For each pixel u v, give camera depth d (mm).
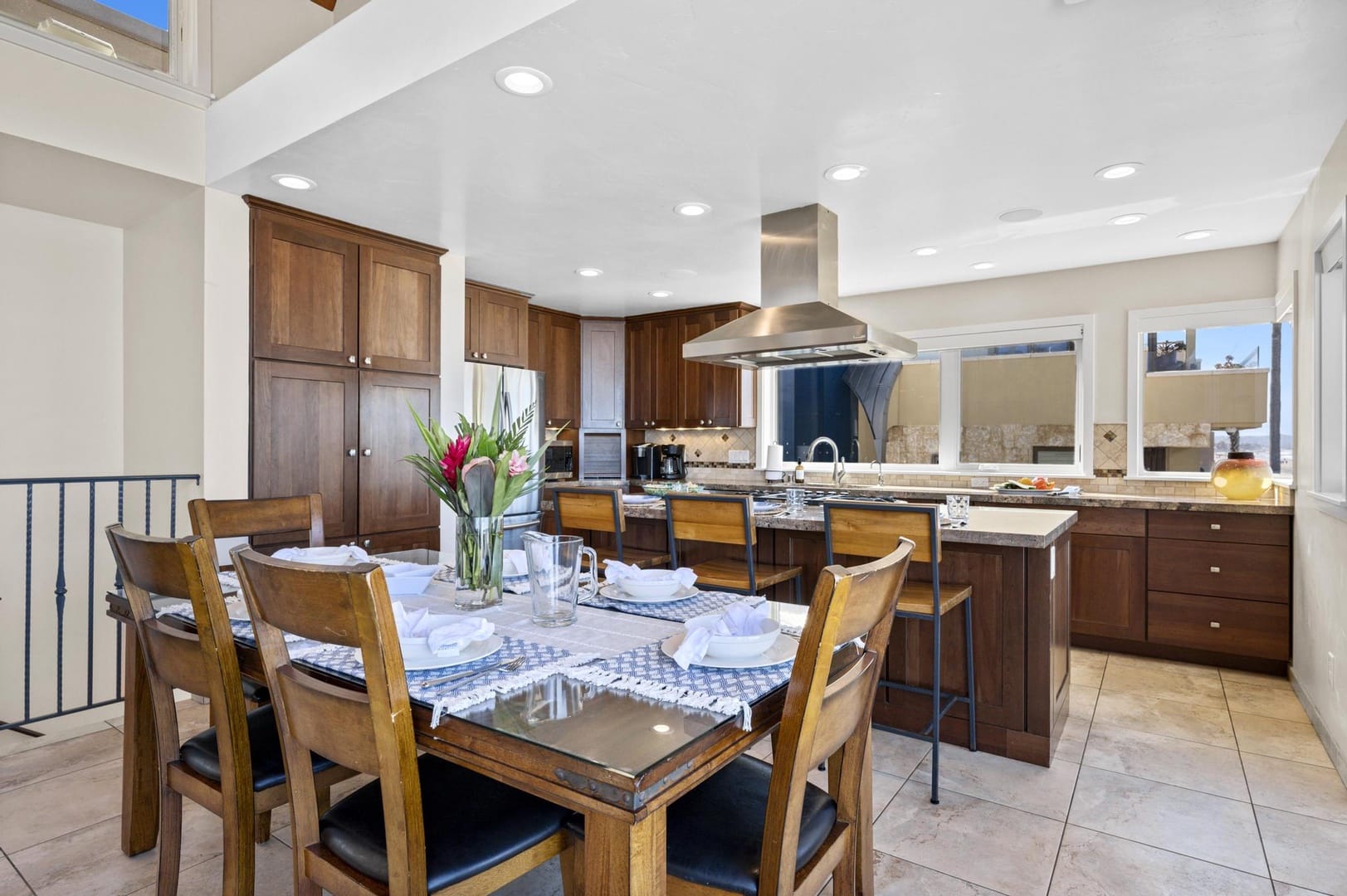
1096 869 1915
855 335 3096
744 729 1078
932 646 2740
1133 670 3654
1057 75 2172
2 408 3465
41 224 3533
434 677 1219
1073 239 3926
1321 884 1856
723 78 2199
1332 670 2646
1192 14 1866
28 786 2365
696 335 5695
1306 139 2625
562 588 1576
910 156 2779
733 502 2660
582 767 924
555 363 5812
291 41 3781
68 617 3705
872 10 1856
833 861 1295
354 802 1316
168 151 3037
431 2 2191
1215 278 4168
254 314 3260
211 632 1371
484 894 1181
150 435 3535
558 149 2730
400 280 3852
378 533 3729
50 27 2793
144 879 1853
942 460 5191
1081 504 4051
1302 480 3283
